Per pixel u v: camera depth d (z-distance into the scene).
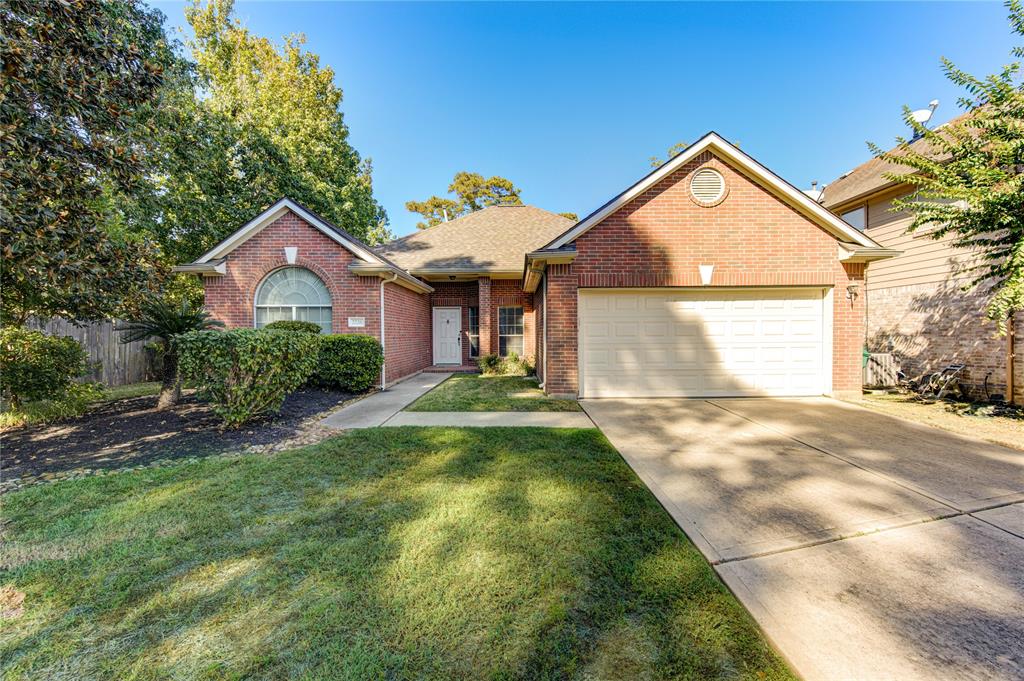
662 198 8.48
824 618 2.19
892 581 2.52
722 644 2.01
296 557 2.72
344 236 10.89
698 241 8.46
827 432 5.96
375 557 2.71
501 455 4.85
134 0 8.99
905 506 3.55
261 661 1.89
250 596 2.33
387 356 10.99
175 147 12.65
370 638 2.02
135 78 5.43
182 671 1.83
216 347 5.49
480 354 14.71
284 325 9.55
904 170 10.31
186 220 14.21
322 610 2.21
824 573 2.60
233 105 17.62
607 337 8.78
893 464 4.61
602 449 5.10
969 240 7.62
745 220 8.45
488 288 14.76
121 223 11.88
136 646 1.98
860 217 11.97
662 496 3.72
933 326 9.75
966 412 7.34
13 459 4.73
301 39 21.44
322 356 9.38
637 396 8.77
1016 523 3.25
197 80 15.66
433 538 2.95
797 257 8.48
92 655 1.93
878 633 2.08
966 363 8.98
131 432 5.81
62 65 4.69
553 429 6.06
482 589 2.39
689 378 8.78
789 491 3.86
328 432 5.96
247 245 10.73
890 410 7.48
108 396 8.85
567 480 4.07
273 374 6.05
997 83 6.25
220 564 2.64
